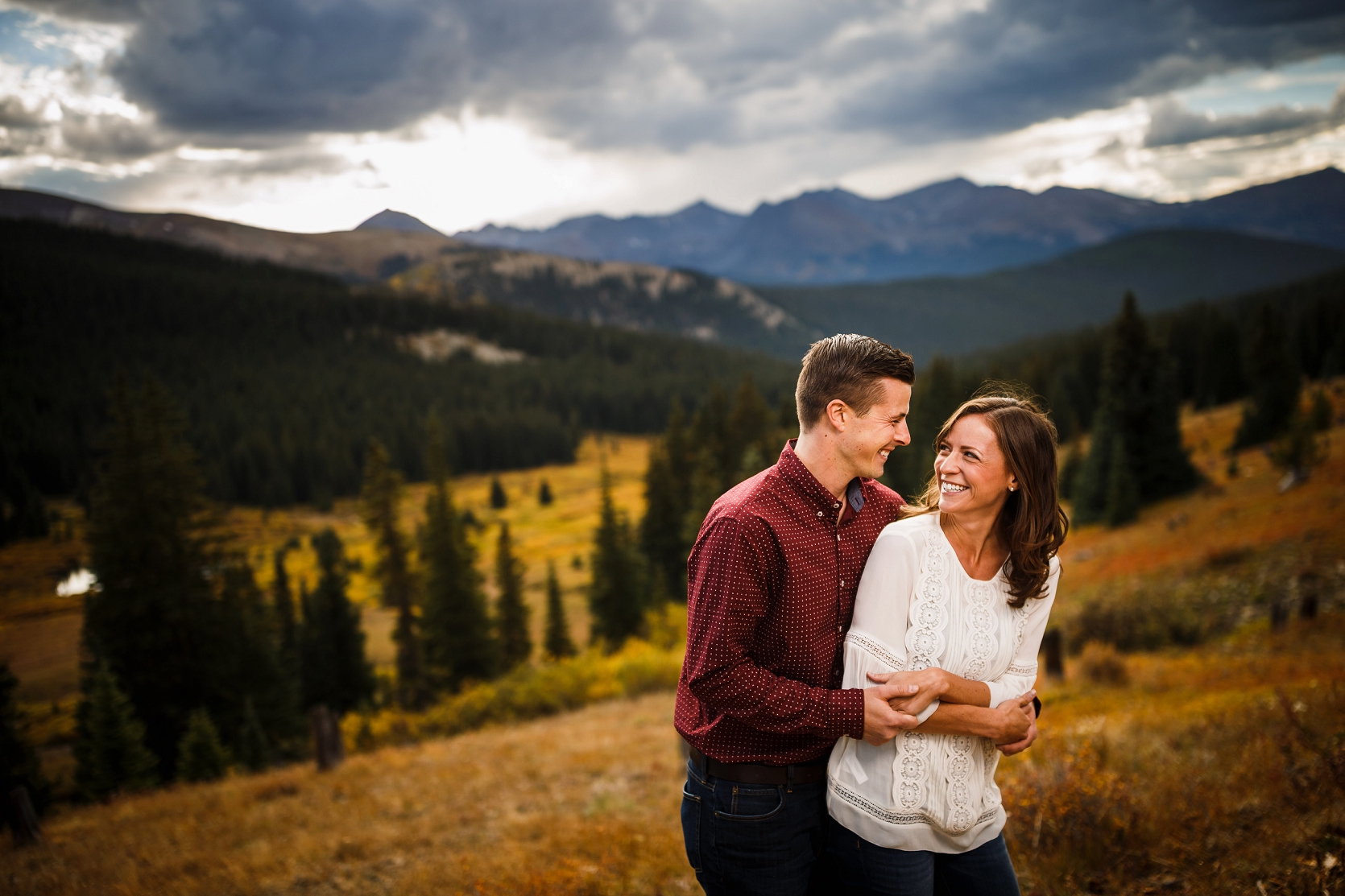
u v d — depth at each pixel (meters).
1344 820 3.37
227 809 9.32
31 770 24.64
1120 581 28.30
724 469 58.84
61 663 61.41
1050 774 4.41
